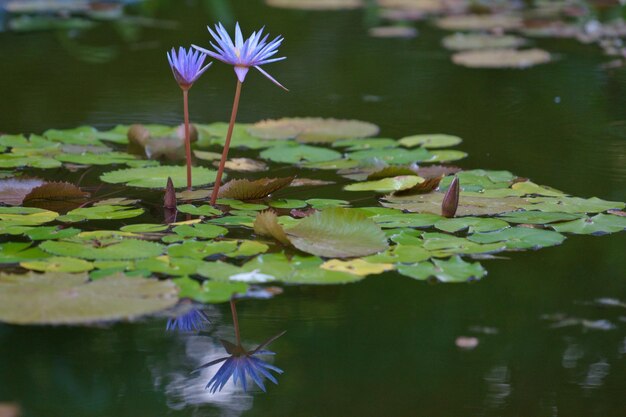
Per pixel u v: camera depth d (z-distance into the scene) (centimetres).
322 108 689
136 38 807
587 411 570
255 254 598
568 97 699
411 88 710
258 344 582
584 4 1078
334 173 641
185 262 595
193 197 623
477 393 573
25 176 630
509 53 747
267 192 624
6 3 1019
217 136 664
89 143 655
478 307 590
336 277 591
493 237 605
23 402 571
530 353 579
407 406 571
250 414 569
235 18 924
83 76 717
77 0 1052
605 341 582
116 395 572
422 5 1053
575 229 609
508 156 652
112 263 594
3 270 592
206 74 726
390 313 589
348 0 1068
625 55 749
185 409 570
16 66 727
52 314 580
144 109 686
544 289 594
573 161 648
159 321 588
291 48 784
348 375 576
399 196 625
